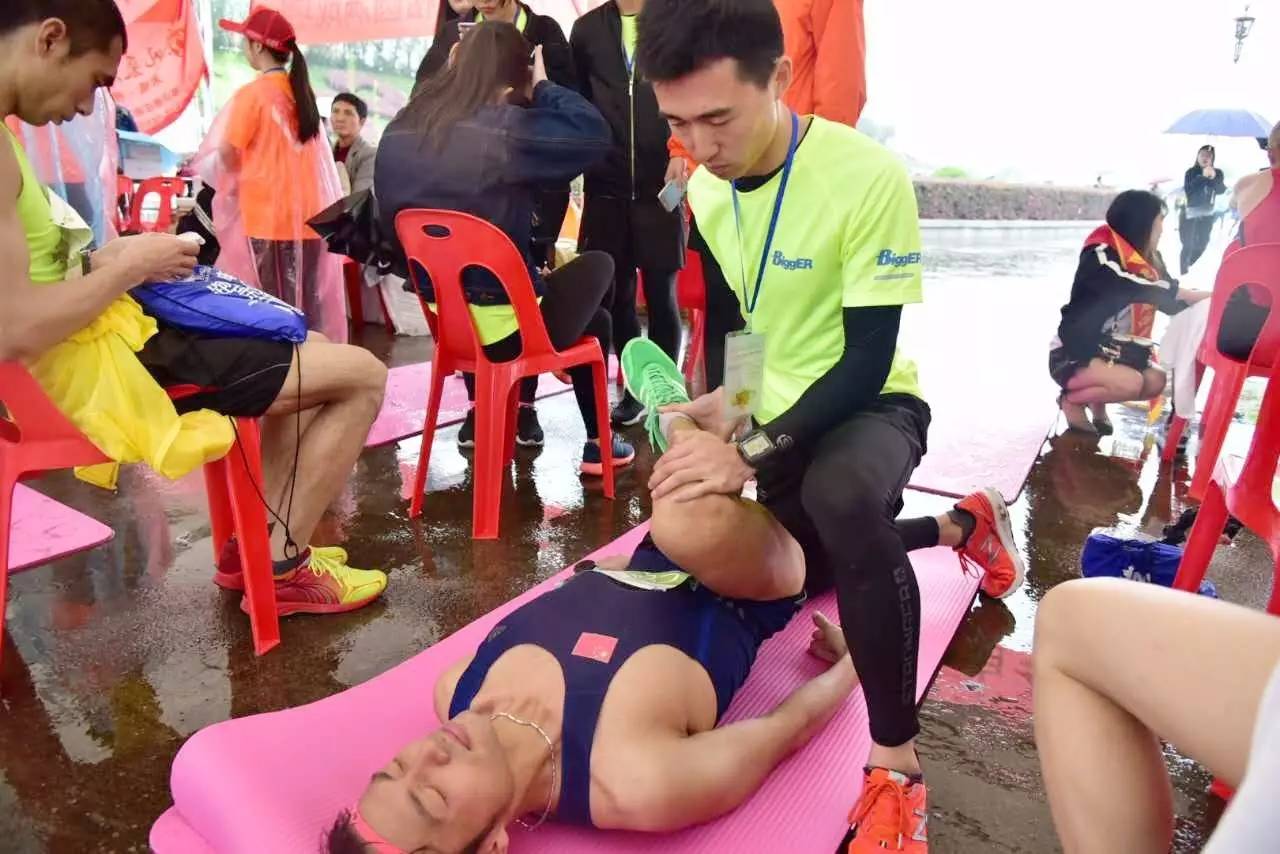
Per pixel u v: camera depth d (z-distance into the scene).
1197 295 3.65
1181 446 3.62
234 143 4.08
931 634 2.11
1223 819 0.72
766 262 1.73
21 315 1.64
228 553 2.29
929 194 16.06
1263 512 1.78
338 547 2.58
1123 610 1.06
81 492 2.96
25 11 1.59
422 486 2.83
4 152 1.61
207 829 1.47
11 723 1.80
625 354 1.93
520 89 2.51
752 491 2.91
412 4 6.36
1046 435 3.76
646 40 1.41
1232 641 0.98
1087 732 1.10
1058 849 1.52
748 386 1.61
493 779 1.21
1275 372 1.73
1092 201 19.56
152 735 1.78
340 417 2.16
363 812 1.17
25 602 2.26
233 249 4.27
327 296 4.60
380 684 1.85
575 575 1.71
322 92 6.79
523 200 2.55
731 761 1.42
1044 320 6.79
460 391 4.21
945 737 1.81
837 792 1.57
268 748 1.59
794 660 1.98
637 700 1.38
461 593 2.36
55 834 1.52
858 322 1.61
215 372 1.91
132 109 5.20
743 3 1.38
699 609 1.62
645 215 3.40
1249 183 2.89
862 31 3.16
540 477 3.19
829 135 1.65
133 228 3.13
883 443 1.59
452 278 2.54
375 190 2.63
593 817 1.36
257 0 6.20
